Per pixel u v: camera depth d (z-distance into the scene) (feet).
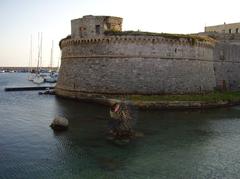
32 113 134.62
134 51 157.69
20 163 75.00
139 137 98.22
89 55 165.99
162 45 160.35
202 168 73.72
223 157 81.46
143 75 157.79
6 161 76.18
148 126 112.06
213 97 159.63
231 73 211.61
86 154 81.92
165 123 116.88
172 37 161.89
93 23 163.94
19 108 148.05
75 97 172.45
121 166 73.97
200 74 176.04
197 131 106.52
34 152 82.94
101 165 74.54
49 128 107.76
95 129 106.42
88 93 165.27
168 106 142.92
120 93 157.58
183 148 88.07
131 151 84.69
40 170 70.90
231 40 226.79
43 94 208.13
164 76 160.76
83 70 168.86
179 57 165.07
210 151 86.07
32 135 98.84
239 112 141.38
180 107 144.36
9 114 132.67
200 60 176.45
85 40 166.20
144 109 140.56
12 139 94.22
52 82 375.86
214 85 193.26
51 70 506.89
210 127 112.47
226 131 107.24
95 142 92.27
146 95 156.35
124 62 157.99
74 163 75.46
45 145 88.84
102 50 161.27
